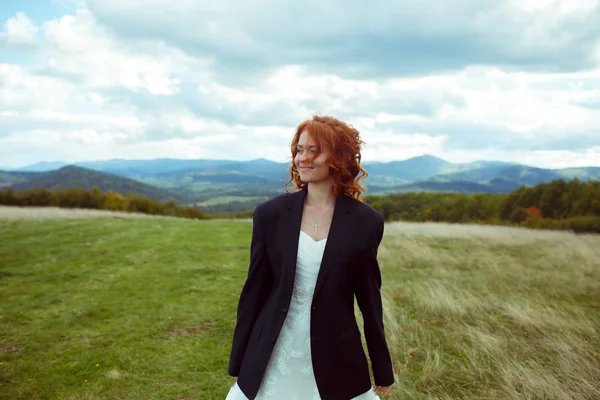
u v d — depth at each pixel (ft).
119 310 20.51
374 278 6.20
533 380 12.16
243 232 48.24
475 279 26.66
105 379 13.38
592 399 11.39
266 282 6.35
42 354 15.31
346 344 5.92
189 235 45.19
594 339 15.83
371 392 6.31
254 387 5.93
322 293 5.86
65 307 20.99
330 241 5.93
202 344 16.22
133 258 33.04
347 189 6.35
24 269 29.25
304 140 6.13
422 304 20.49
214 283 25.90
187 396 12.36
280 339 6.07
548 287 24.73
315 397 6.00
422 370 13.56
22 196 154.61
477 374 13.12
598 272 28.86
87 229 47.57
